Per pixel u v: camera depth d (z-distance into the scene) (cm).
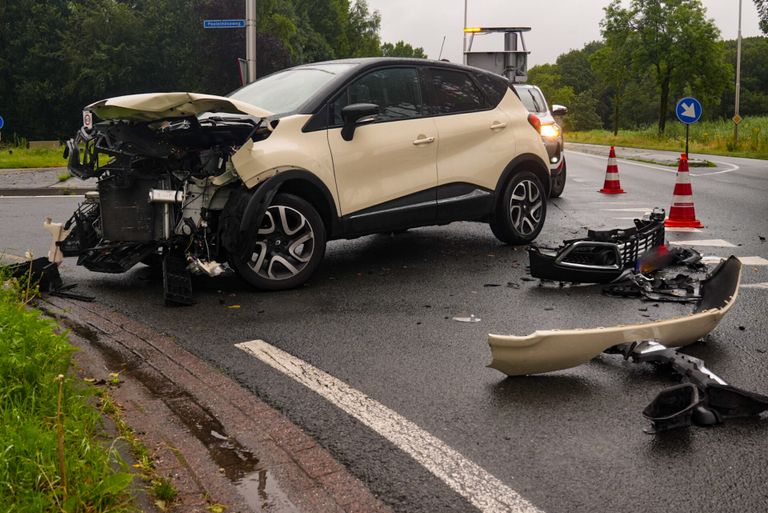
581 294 630
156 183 617
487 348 488
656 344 431
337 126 670
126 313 577
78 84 5984
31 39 6144
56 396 336
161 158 606
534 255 659
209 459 324
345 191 669
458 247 841
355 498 297
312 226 647
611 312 573
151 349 486
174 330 531
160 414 374
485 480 312
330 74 699
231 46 5666
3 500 249
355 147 674
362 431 360
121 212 626
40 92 6062
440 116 752
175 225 617
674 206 1004
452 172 748
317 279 691
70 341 492
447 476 315
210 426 365
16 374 346
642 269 681
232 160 595
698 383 387
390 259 782
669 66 5241
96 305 601
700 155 3052
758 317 549
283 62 5747
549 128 1346
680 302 595
